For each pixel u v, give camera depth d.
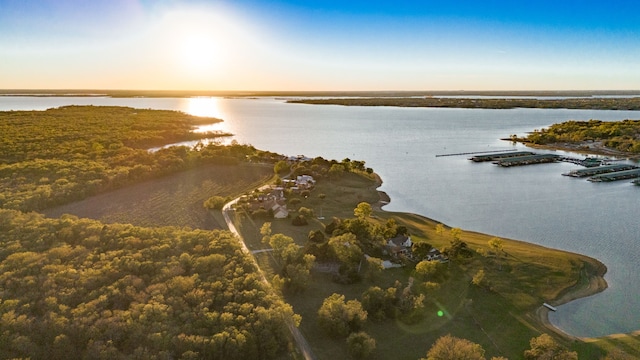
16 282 67.12
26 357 53.09
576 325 72.62
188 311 63.38
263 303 67.25
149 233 89.12
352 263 88.06
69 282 67.81
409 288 80.88
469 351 58.25
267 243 101.19
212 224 115.50
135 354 54.59
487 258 93.56
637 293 82.38
